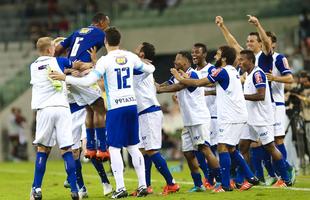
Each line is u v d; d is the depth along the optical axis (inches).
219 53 1658.5
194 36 4087.1
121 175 1545.3
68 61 1547.7
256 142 1776.6
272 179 1795.0
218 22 1871.3
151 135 1599.4
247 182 1637.6
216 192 1610.5
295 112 2175.2
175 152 3334.2
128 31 4247.0
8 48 4436.5
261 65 1800.0
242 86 1768.0
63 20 4347.9
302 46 3595.0
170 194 1596.9
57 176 2448.3
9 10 4626.0
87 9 4298.7
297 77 2363.4
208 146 1648.6
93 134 1664.6
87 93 1637.6
